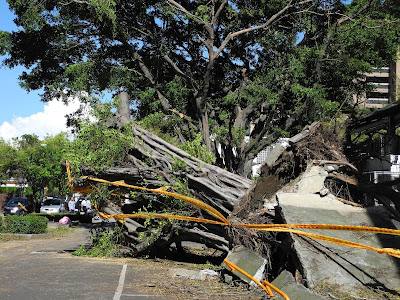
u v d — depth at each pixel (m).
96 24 23.19
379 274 6.11
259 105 23.53
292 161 8.38
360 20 23.16
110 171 9.92
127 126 10.30
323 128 9.23
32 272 8.14
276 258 7.66
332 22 24.84
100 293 6.33
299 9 24.66
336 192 8.42
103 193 10.37
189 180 9.20
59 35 26.00
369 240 6.71
